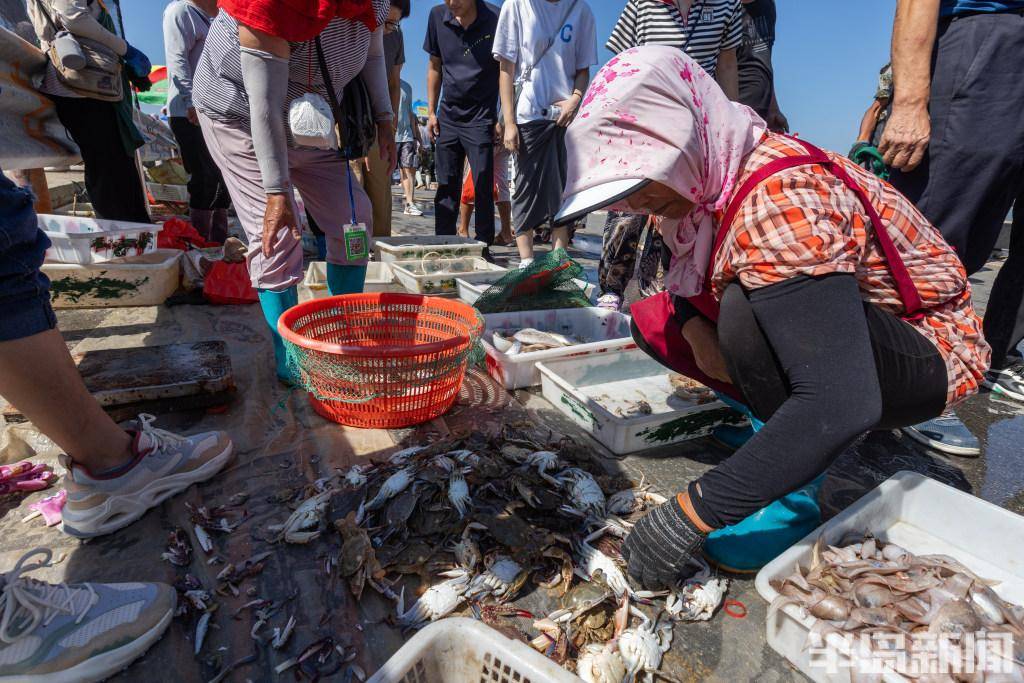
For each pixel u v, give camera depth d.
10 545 1.51
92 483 1.51
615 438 2.12
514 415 2.40
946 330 1.38
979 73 2.02
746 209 1.19
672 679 1.26
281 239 2.19
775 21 3.61
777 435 1.13
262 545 1.56
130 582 1.34
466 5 4.43
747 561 1.54
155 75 11.33
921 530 1.68
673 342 1.98
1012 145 2.07
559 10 4.09
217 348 2.45
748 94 3.60
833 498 1.96
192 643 1.27
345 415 2.18
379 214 5.29
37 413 1.37
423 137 13.11
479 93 4.77
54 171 7.24
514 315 3.07
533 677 0.94
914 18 2.04
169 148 9.93
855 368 1.07
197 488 1.75
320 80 2.11
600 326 3.23
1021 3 1.97
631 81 1.17
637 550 1.35
